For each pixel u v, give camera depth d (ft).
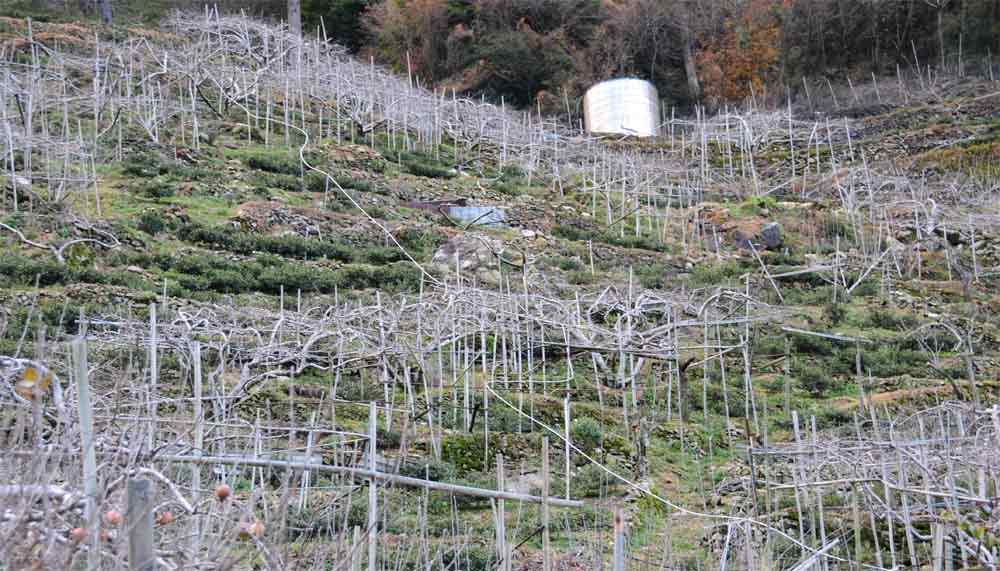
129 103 130.11
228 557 29.89
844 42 210.18
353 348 78.38
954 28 203.41
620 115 187.52
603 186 139.85
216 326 72.79
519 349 77.82
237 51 169.27
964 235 126.62
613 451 69.21
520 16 222.07
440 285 85.05
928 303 108.58
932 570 48.80
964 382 85.46
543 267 108.78
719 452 74.13
